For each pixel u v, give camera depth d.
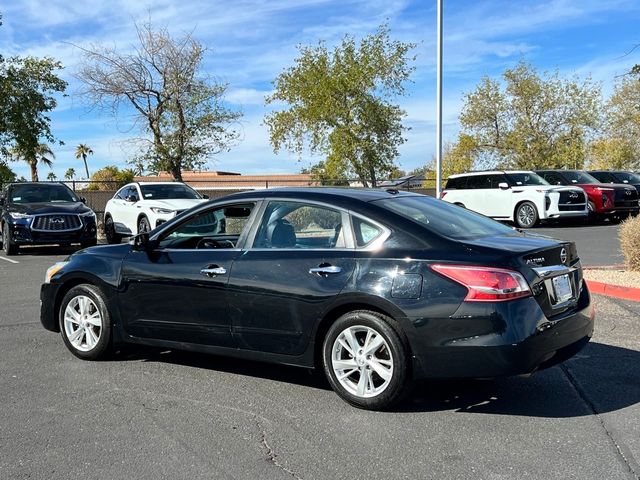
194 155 21.97
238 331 5.09
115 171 54.91
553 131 33.97
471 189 21.20
